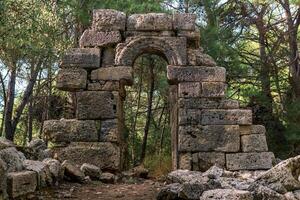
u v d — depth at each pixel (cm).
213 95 1304
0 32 1123
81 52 1334
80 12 1661
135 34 1348
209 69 1319
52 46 1370
